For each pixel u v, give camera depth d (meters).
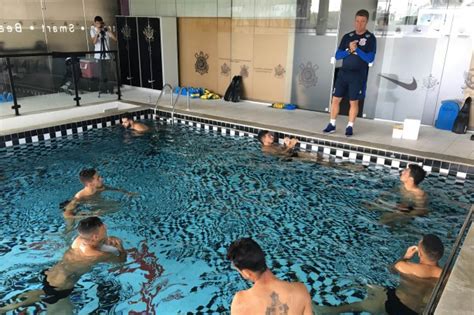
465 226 3.22
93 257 3.35
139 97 9.01
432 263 3.01
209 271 3.23
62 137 6.75
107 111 7.68
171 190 4.69
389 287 2.98
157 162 5.60
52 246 3.54
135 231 3.80
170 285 3.05
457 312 2.17
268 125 6.61
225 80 8.99
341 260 3.35
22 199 4.42
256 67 8.38
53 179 4.98
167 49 9.41
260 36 8.13
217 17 8.66
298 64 7.77
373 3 6.66
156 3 9.70
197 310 2.80
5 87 6.80
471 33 5.97
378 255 3.40
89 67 7.88
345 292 2.96
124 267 3.24
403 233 3.74
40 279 3.09
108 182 4.89
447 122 6.33
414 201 4.36
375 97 7.04
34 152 5.98
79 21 9.66
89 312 2.76
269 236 3.73
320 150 5.96
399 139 5.84
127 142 6.51
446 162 4.99
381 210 4.18
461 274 2.52
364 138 5.89
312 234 3.75
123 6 10.28
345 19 7.00
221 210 4.21
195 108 7.95
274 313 2.06
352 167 5.38
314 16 7.32
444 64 6.30
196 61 9.39
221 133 7.02
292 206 4.30
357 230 3.80
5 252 3.44
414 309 2.73
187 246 3.57
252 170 5.30
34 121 7.07
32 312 2.75
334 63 7.32
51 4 9.05
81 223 3.28
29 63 6.99
